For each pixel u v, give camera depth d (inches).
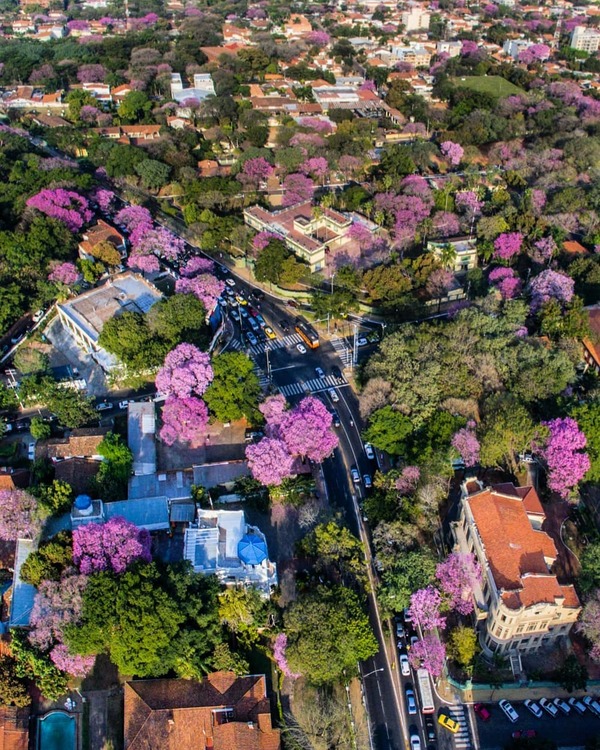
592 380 6850.4
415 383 6245.1
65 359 7362.2
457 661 4854.8
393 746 4456.2
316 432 5836.6
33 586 4896.7
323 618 4559.5
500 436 5767.7
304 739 4338.1
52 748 4347.9
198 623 4650.6
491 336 6860.2
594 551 5019.7
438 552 5457.7
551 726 4586.6
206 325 7628.0
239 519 5457.7
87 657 4463.6
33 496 5295.3
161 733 4247.0
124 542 4719.5
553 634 4842.5
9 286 7524.6
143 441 6225.4
